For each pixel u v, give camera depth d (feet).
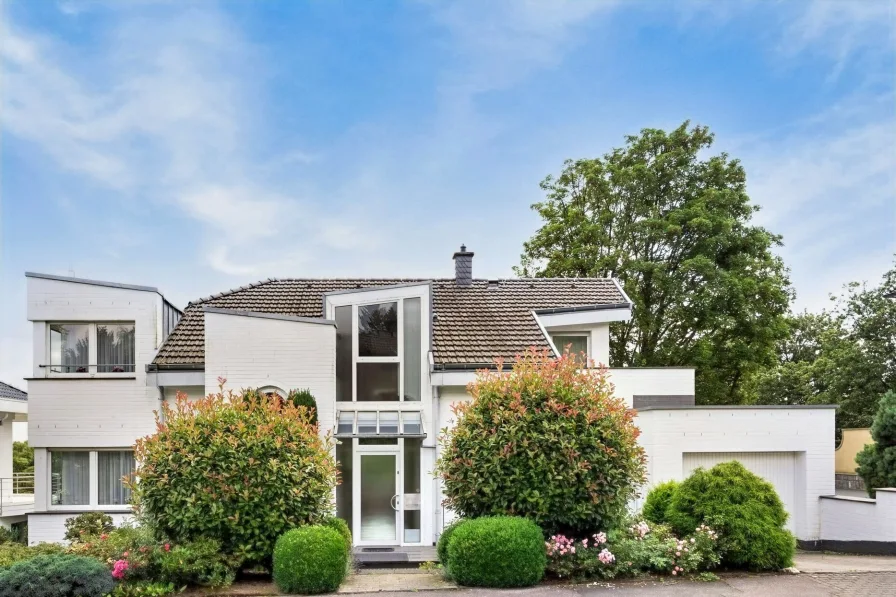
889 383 85.76
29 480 80.33
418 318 52.95
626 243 95.81
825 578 30.99
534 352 39.83
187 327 56.34
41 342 54.13
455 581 30.83
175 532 32.27
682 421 50.14
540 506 32.30
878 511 44.29
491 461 33.40
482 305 62.44
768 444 50.34
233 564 31.24
